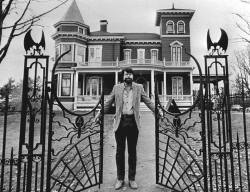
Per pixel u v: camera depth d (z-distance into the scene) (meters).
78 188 4.25
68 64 27.27
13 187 4.59
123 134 3.94
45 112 3.28
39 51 3.39
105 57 28.86
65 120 14.22
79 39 28.12
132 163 3.97
